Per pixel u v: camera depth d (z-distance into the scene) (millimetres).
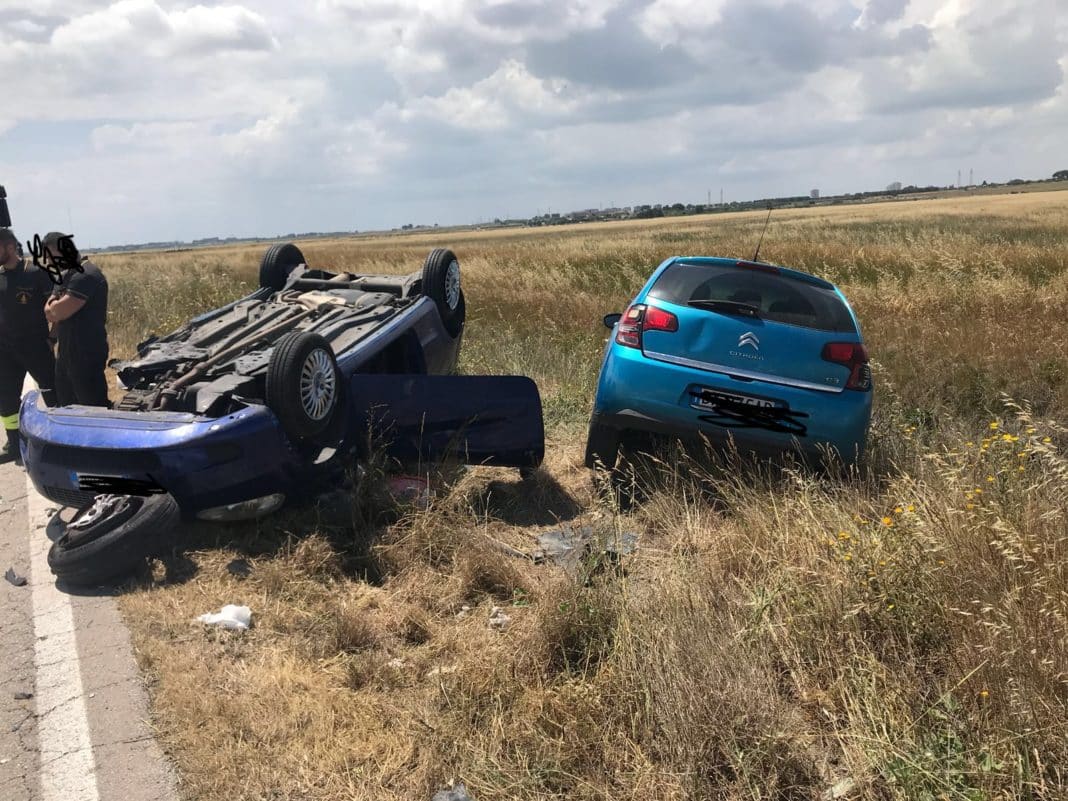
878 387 7535
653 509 4879
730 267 5711
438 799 2631
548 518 5082
